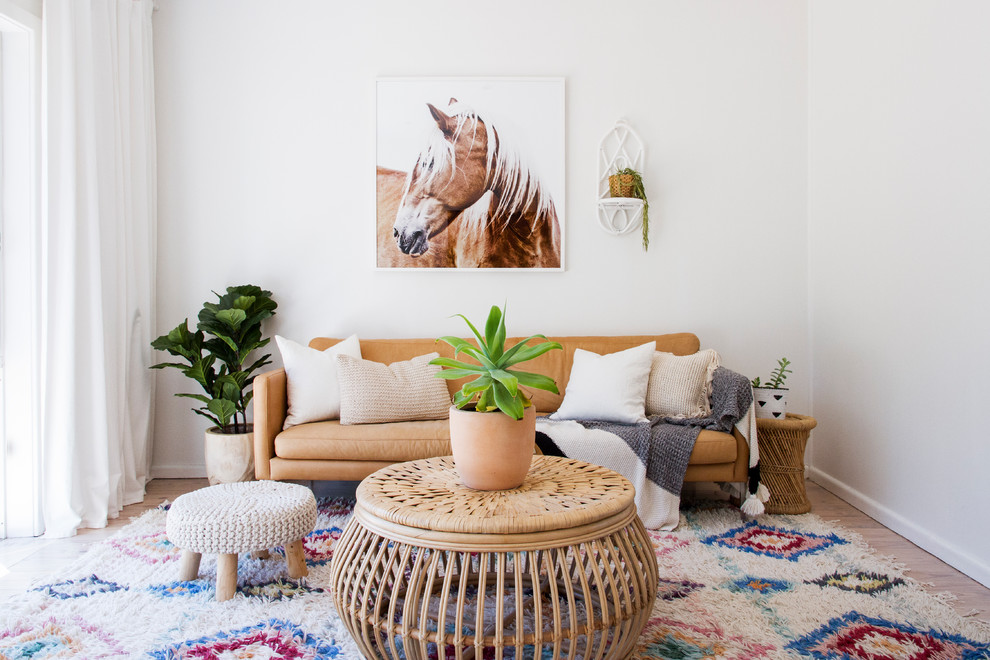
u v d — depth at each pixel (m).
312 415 2.88
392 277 3.47
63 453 2.58
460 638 1.37
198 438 3.48
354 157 3.46
